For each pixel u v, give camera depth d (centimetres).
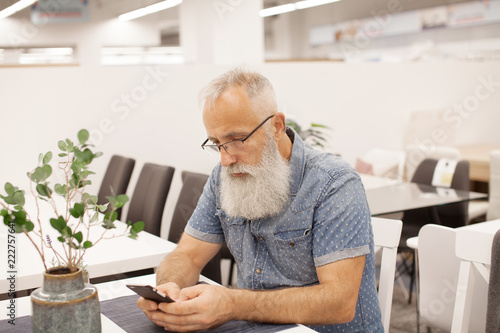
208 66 431
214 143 140
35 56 875
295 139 150
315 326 145
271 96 139
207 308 121
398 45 1052
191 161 433
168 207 425
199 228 162
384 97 525
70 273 109
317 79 488
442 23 977
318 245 139
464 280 164
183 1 524
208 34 492
